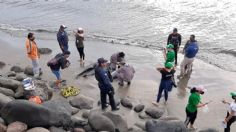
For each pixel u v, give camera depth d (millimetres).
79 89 15953
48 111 12328
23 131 11766
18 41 23000
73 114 13805
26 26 26688
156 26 25391
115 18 27484
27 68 17484
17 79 16312
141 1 31062
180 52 20750
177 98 15570
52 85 16219
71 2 32219
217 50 21109
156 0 31016
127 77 16281
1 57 20016
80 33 18750
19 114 12094
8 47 21703
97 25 26141
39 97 14312
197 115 14273
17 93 14523
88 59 19766
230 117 12148
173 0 30781
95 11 29344
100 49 21484
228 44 21906
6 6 32031
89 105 14453
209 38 22875
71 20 27547
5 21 27938
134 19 27016
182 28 24719
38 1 33156
